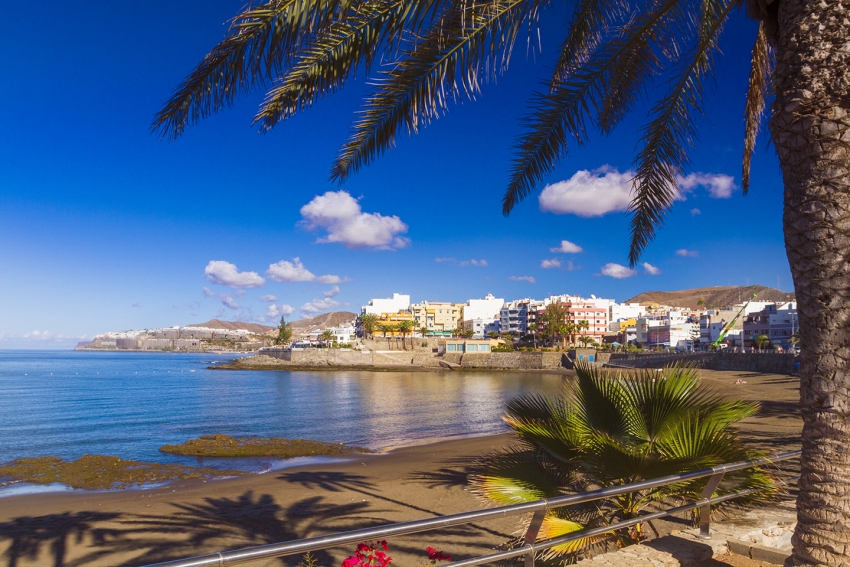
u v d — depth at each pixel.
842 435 3.12
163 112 4.05
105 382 90.44
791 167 3.26
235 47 3.86
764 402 29.55
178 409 47.81
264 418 40.94
